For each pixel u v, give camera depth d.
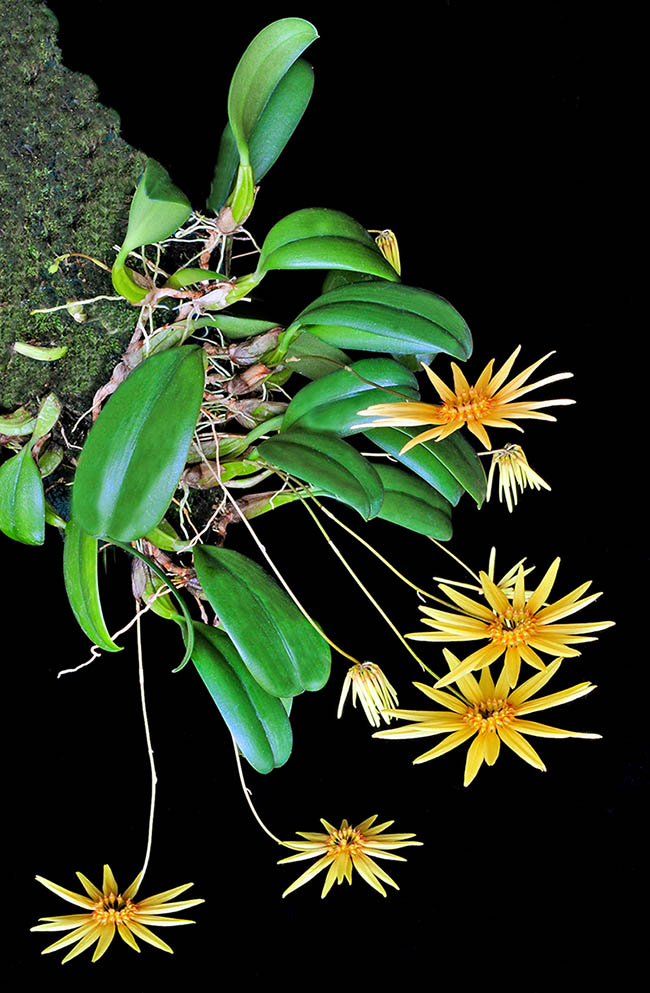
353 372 0.55
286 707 0.58
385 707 0.55
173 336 0.58
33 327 0.59
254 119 0.57
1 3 0.57
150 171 0.52
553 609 0.52
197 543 0.60
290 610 0.55
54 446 0.60
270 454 0.54
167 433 0.51
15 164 0.58
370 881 0.55
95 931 0.55
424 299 0.54
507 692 0.53
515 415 0.51
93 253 0.59
